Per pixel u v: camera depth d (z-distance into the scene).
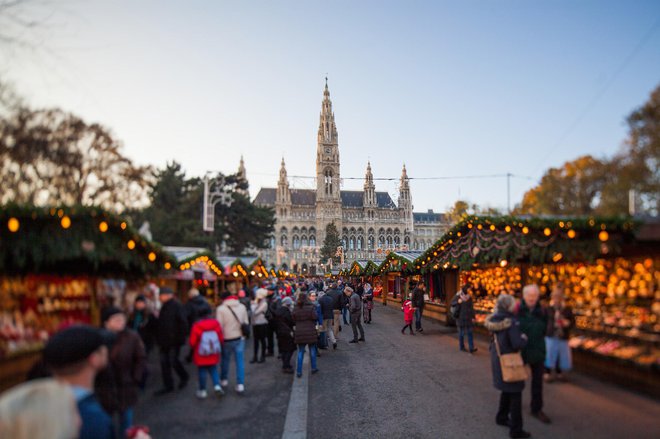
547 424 6.64
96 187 19.69
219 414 7.62
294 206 128.62
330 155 130.75
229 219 37.91
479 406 7.84
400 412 7.70
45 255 6.95
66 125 14.38
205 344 8.51
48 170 14.56
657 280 9.02
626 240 9.05
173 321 8.96
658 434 6.05
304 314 10.75
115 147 19.28
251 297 21.77
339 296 18.56
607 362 9.24
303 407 8.00
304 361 13.00
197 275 17.52
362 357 13.28
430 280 24.30
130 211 23.23
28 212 6.57
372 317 26.72
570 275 11.78
